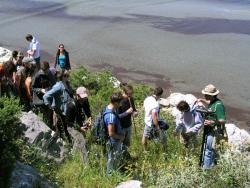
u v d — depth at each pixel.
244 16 39.03
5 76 10.41
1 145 6.77
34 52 18.41
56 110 9.66
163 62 25.80
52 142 8.79
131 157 9.78
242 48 29.00
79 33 32.25
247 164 7.29
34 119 8.86
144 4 44.81
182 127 10.52
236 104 19.89
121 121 9.45
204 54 27.52
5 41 29.61
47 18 37.03
